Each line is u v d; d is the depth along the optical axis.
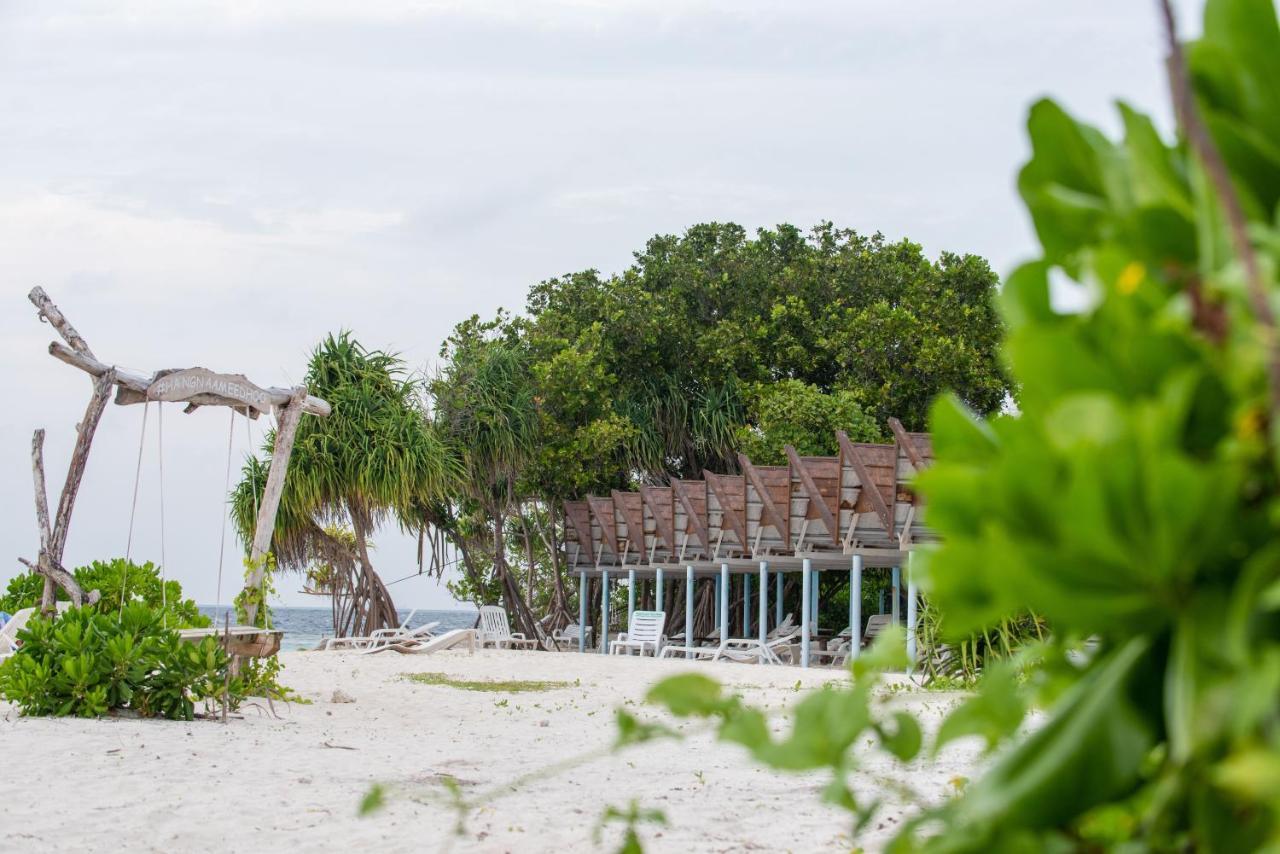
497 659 23.03
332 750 9.20
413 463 28.64
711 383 34.03
